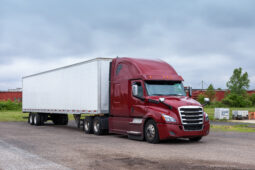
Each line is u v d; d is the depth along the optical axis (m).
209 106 57.22
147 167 7.58
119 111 14.26
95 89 15.45
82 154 9.46
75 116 18.16
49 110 20.94
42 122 22.88
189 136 11.88
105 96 15.43
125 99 13.82
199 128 12.11
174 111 11.84
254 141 12.98
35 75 23.30
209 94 64.75
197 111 12.05
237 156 9.12
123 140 13.30
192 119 11.88
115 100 14.58
